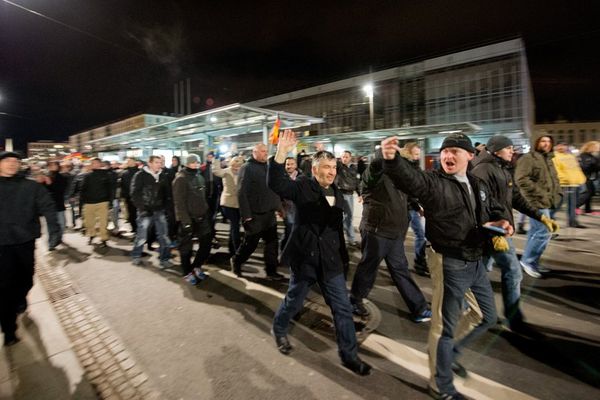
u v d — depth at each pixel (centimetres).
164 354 303
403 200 351
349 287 456
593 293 414
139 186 558
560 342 310
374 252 348
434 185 226
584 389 248
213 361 291
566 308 377
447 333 235
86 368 286
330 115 4784
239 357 296
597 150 842
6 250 323
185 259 499
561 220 866
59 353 309
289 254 286
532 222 469
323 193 282
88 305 413
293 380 263
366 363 284
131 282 491
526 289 430
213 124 1016
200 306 403
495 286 442
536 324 343
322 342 319
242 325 354
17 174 343
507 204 316
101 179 718
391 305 400
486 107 3672
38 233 348
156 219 553
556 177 458
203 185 501
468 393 246
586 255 555
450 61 3859
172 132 1156
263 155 477
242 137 1538
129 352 308
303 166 712
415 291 356
